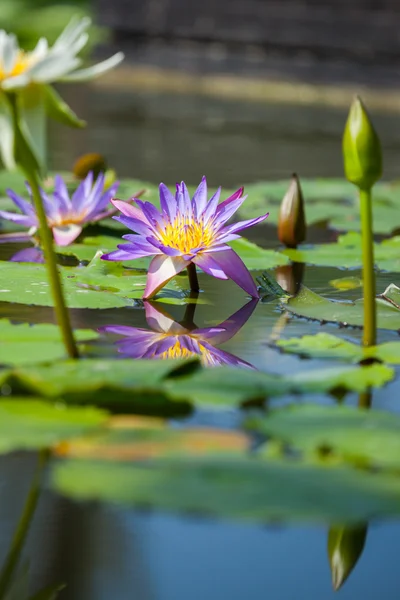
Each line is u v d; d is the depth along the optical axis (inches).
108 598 112.5
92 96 461.1
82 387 117.3
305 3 531.5
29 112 120.0
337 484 112.9
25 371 118.6
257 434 116.3
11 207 155.3
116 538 114.5
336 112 411.5
